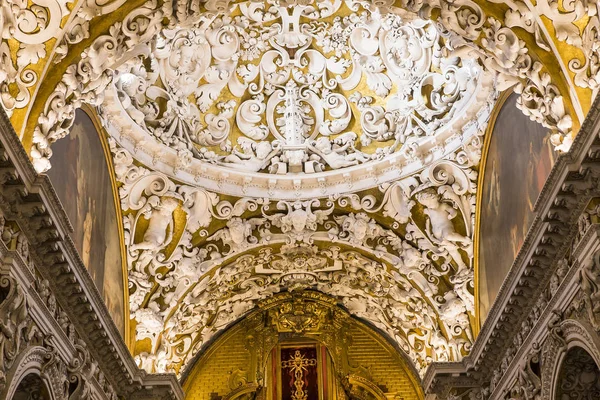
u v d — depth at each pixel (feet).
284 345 66.59
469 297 52.80
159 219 51.90
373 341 66.23
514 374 42.86
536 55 34.99
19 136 32.27
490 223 48.42
